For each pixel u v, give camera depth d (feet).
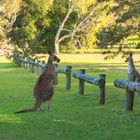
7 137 33.76
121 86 45.80
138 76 55.62
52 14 184.96
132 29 52.80
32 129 36.52
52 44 189.16
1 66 120.67
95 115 43.32
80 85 59.11
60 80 79.71
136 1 51.98
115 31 53.06
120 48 54.29
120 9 54.24
